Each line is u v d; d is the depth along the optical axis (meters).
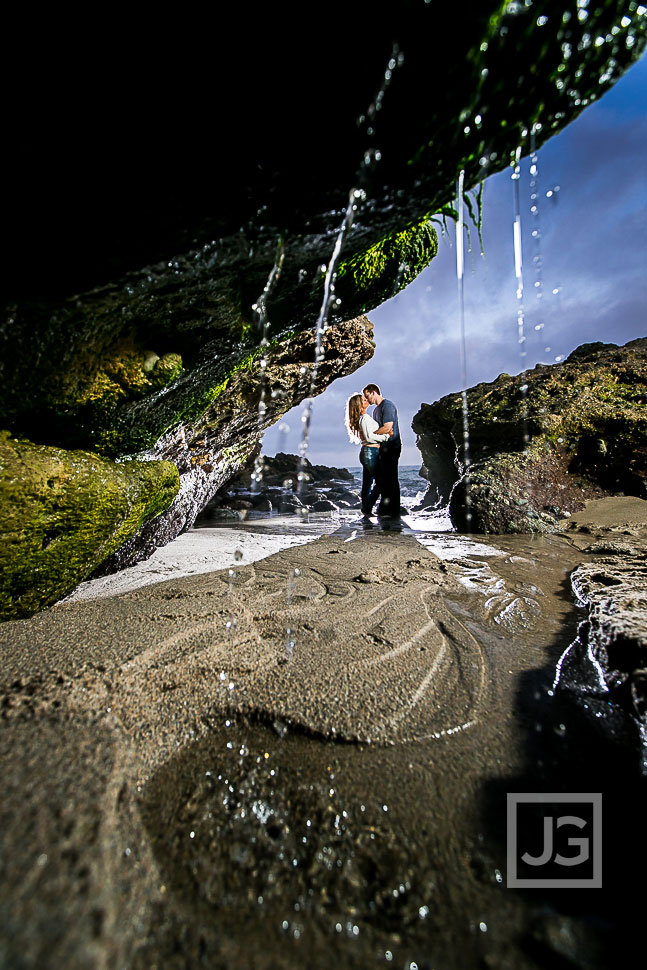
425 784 1.01
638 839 0.88
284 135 1.02
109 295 1.38
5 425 1.57
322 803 0.95
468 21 0.88
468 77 0.98
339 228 1.45
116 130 0.92
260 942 0.68
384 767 1.07
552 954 0.67
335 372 5.25
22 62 0.78
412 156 1.17
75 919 0.59
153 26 0.78
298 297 2.06
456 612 2.12
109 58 0.81
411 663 1.56
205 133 0.97
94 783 0.82
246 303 1.87
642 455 5.06
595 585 2.30
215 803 0.94
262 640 1.67
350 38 0.86
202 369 2.22
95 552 1.89
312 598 2.23
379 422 6.43
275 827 0.89
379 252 2.27
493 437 6.21
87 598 2.16
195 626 1.63
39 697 1.06
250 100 0.93
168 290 1.50
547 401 5.95
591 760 1.09
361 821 0.91
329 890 0.77
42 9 0.72
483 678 1.48
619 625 1.55
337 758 1.09
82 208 1.05
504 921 0.72
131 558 2.85
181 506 3.73
